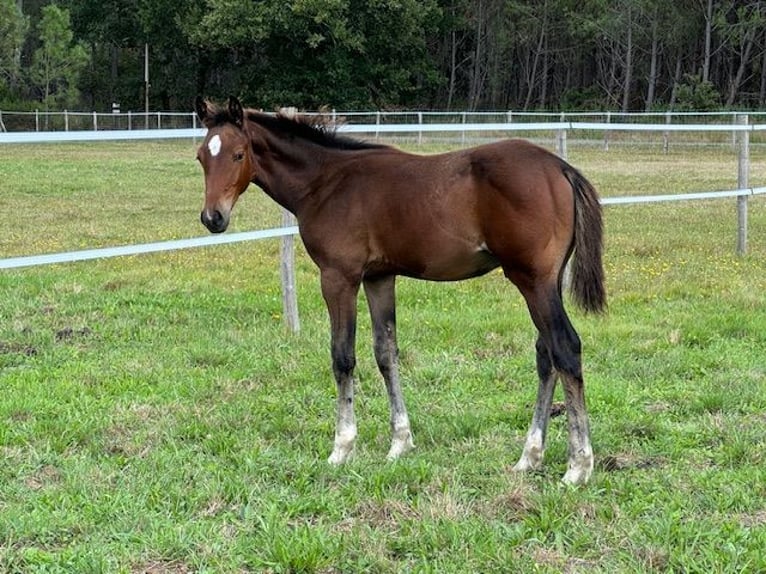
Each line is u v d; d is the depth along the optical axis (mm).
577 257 4445
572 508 4117
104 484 4480
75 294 9031
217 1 41531
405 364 6715
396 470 4582
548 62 53281
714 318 7773
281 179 4898
